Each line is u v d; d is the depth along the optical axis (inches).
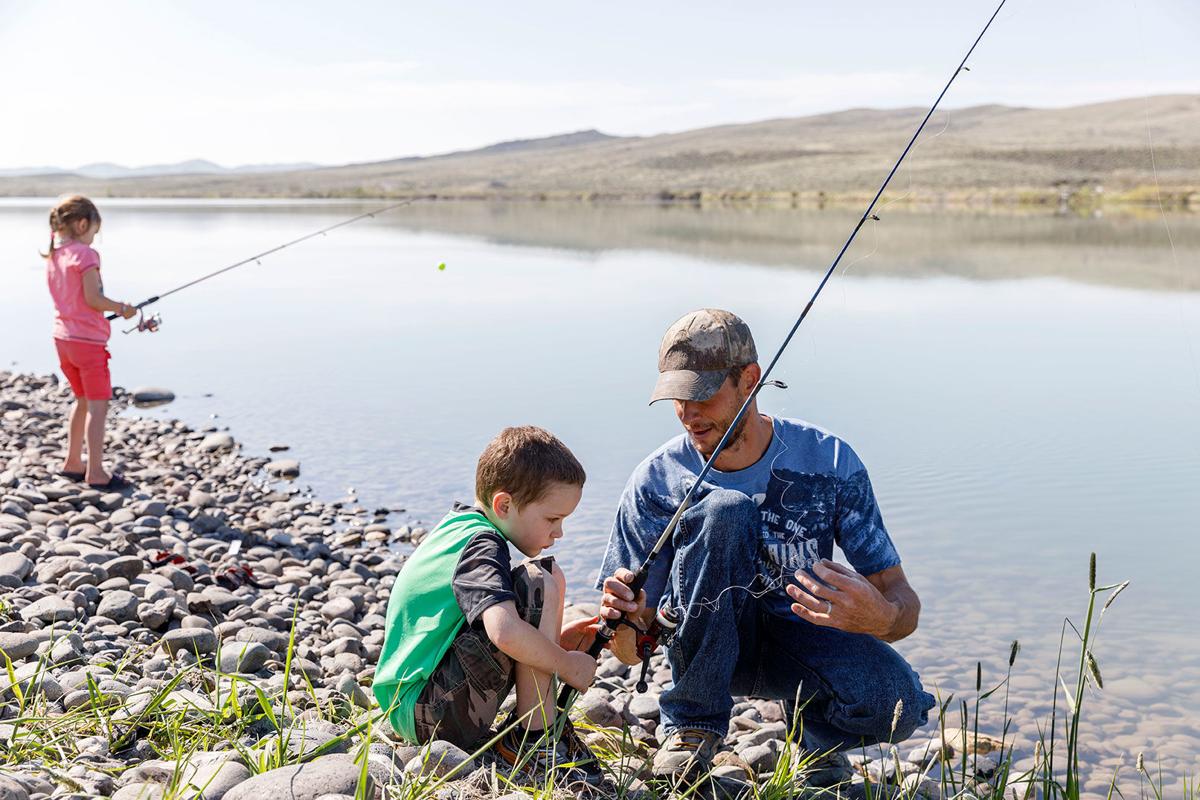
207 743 104.7
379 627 171.2
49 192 4640.8
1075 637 164.9
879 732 112.3
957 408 315.3
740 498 106.4
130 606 149.9
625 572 110.0
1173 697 146.8
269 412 335.6
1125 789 125.4
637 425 305.0
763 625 117.1
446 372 397.4
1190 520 215.9
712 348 107.4
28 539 184.7
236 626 152.3
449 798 95.1
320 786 87.4
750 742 128.4
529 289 660.7
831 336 451.8
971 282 642.8
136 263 864.3
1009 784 122.3
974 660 158.6
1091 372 370.9
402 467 271.7
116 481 242.4
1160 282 634.2
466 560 102.9
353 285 714.8
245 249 1022.4
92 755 102.3
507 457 106.0
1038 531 210.4
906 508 226.5
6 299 653.3
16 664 124.9
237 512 235.3
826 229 1198.3
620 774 109.5
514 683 106.3
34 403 354.0
